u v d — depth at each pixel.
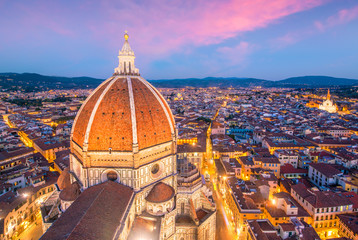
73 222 55.91
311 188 120.19
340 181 126.50
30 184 127.00
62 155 167.25
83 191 73.94
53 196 92.31
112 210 63.31
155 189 79.19
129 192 73.88
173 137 86.44
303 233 84.44
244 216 97.06
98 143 74.94
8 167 150.12
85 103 86.19
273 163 149.38
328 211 102.31
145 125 78.38
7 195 108.06
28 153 168.50
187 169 94.62
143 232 71.19
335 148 178.25
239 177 146.88
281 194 105.62
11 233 96.38
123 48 87.00
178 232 85.81
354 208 105.12
